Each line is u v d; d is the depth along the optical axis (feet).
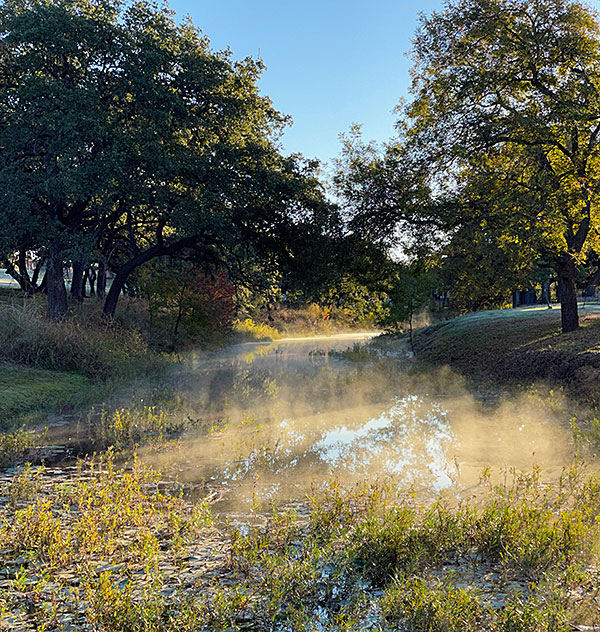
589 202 63.98
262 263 95.96
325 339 177.68
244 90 95.86
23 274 123.54
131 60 80.59
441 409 47.73
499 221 63.41
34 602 14.34
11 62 82.28
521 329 79.15
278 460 32.35
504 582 14.84
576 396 43.60
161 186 81.97
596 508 19.08
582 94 59.11
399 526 17.17
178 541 18.51
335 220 82.84
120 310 108.47
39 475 28.35
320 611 13.75
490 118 62.44
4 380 50.21
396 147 75.05
